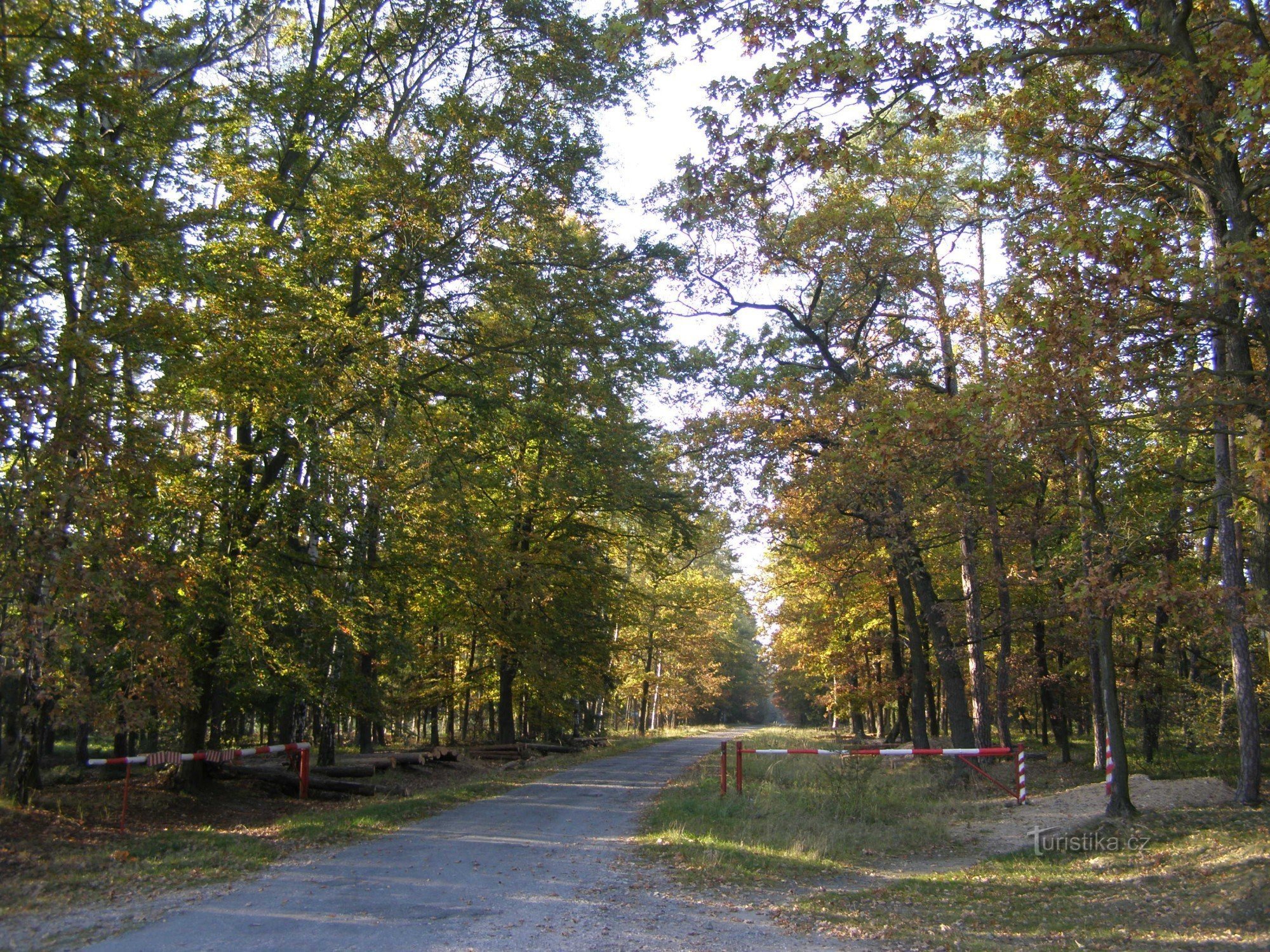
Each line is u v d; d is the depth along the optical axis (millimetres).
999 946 7062
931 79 8648
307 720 19641
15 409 10055
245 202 14914
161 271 12383
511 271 16719
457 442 18094
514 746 27359
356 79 17328
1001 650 23078
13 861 9461
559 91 17844
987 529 18688
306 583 14812
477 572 18656
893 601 30203
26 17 11398
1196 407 8281
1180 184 9703
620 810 15203
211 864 9766
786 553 26656
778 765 21812
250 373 13672
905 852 11922
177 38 14883
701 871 10125
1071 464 13617
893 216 17625
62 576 9906
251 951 6609
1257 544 9375
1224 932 7203
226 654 13711
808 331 19625
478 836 12180
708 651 59250
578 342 18297
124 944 6758
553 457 23812
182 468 12664
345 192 15133
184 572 12422
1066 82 9586
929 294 18375
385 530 16922
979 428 8594
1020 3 8953
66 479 10125
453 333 17953
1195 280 7809
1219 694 21078
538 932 7348
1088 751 28188
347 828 12375
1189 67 7906
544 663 25828
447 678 29406
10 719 14641
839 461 16469
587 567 27312
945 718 42625
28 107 11453
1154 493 14898
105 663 12117
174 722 17281
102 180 11875
